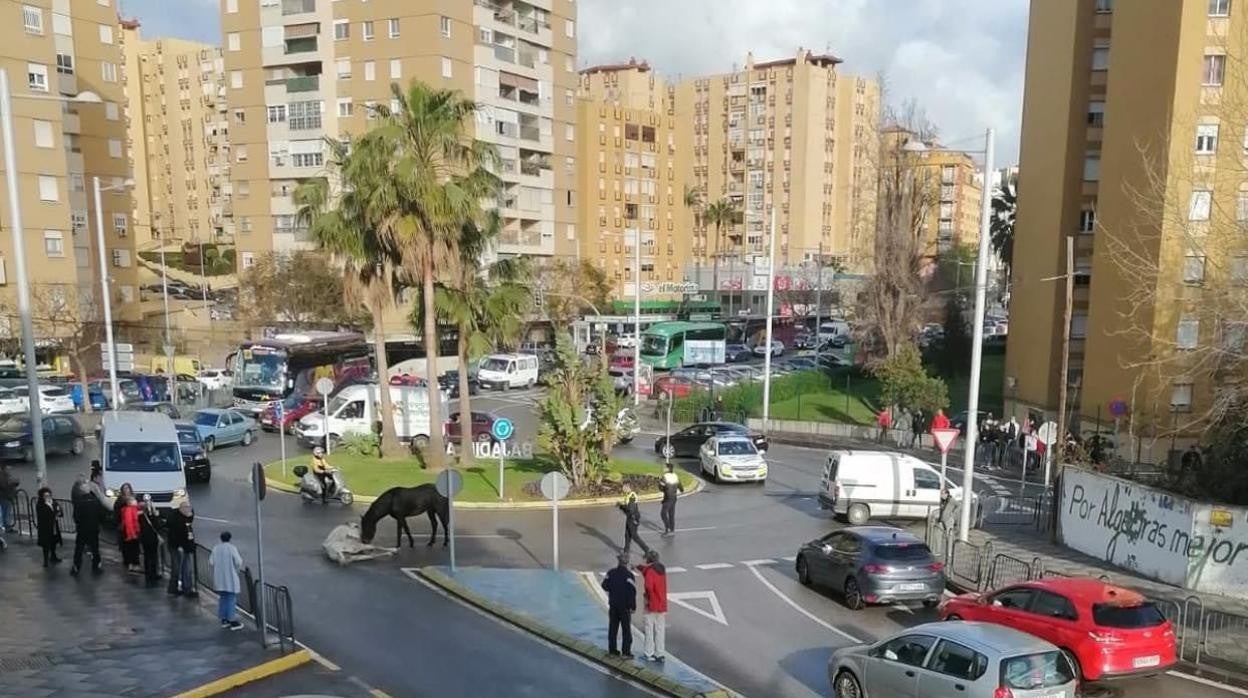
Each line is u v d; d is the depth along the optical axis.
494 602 16.39
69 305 48.47
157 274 95.50
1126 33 36.72
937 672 10.48
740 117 114.38
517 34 71.31
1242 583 17.77
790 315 93.06
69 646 13.18
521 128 72.69
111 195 65.38
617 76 118.06
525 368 59.19
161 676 12.00
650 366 58.00
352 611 15.77
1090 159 41.78
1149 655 12.13
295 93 67.38
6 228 52.34
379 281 31.08
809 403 53.28
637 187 105.69
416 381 49.69
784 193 111.81
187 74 122.50
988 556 19.72
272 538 21.33
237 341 65.06
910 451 40.31
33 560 18.50
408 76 64.69
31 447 30.73
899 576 16.28
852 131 115.31
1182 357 27.64
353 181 28.95
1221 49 32.81
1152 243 32.34
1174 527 18.72
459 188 27.97
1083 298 42.25
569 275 73.69
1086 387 39.25
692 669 13.27
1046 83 44.19
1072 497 22.27
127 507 17.84
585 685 12.52
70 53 62.09
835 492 25.02
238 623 14.39
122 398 44.28
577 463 27.81
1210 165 27.78
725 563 20.25
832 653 14.26
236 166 70.19
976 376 21.22
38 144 53.78
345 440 33.69
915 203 54.09
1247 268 22.64
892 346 52.41
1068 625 12.37
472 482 27.91
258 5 67.75
